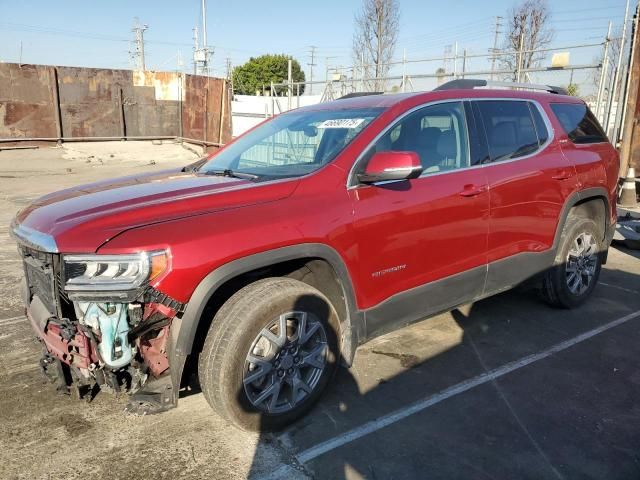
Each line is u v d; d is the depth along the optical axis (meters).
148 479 2.67
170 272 2.55
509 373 3.75
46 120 19.47
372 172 3.12
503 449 2.91
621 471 2.74
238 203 2.93
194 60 33.97
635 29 9.32
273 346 2.90
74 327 2.65
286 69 62.91
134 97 21.38
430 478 2.69
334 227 3.05
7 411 3.24
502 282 4.15
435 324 4.61
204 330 2.99
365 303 3.29
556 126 4.62
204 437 3.01
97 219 2.71
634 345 4.20
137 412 2.73
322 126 3.75
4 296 5.19
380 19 23.52
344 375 3.71
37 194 11.29
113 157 18.70
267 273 3.16
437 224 3.56
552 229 4.47
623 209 9.38
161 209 2.81
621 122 9.97
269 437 3.01
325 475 2.71
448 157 3.76
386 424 3.14
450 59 15.14
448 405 3.34
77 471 2.72
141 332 2.68
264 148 3.93
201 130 20.92
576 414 3.25
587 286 5.00
